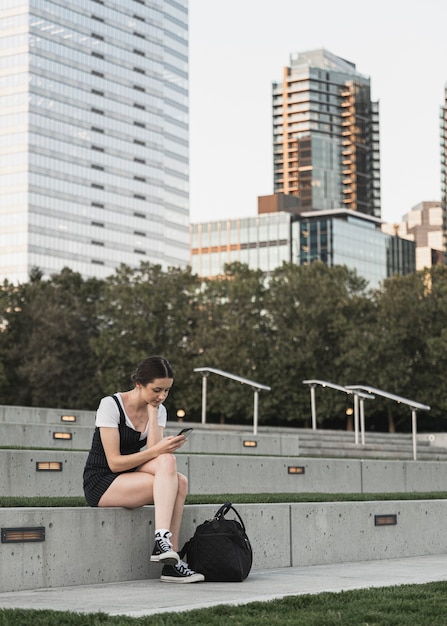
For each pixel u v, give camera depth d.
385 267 171.00
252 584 8.27
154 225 163.88
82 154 151.12
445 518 12.46
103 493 8.54
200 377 55.38
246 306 57.34
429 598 7.09
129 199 159.12
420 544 12.00
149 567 8.86
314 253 161.50
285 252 163.88
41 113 145.25
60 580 8.12
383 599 7.00
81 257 149.62
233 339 55.03
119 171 157.62
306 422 54.91
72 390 61.53
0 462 15.36
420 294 54.84
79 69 151.62
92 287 65.50
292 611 6.43
